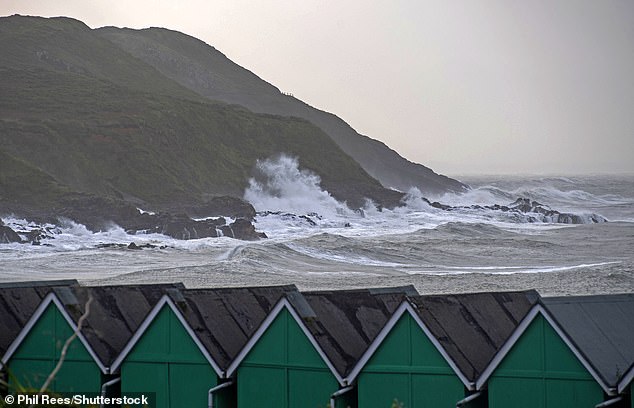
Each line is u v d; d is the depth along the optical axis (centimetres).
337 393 4822
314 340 4925
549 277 16075
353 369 4884
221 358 5084
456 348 4797
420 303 4934
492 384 4719
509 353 4694
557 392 4603
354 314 5231
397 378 4841
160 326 5172
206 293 5350
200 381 5100
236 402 5138
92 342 5206
